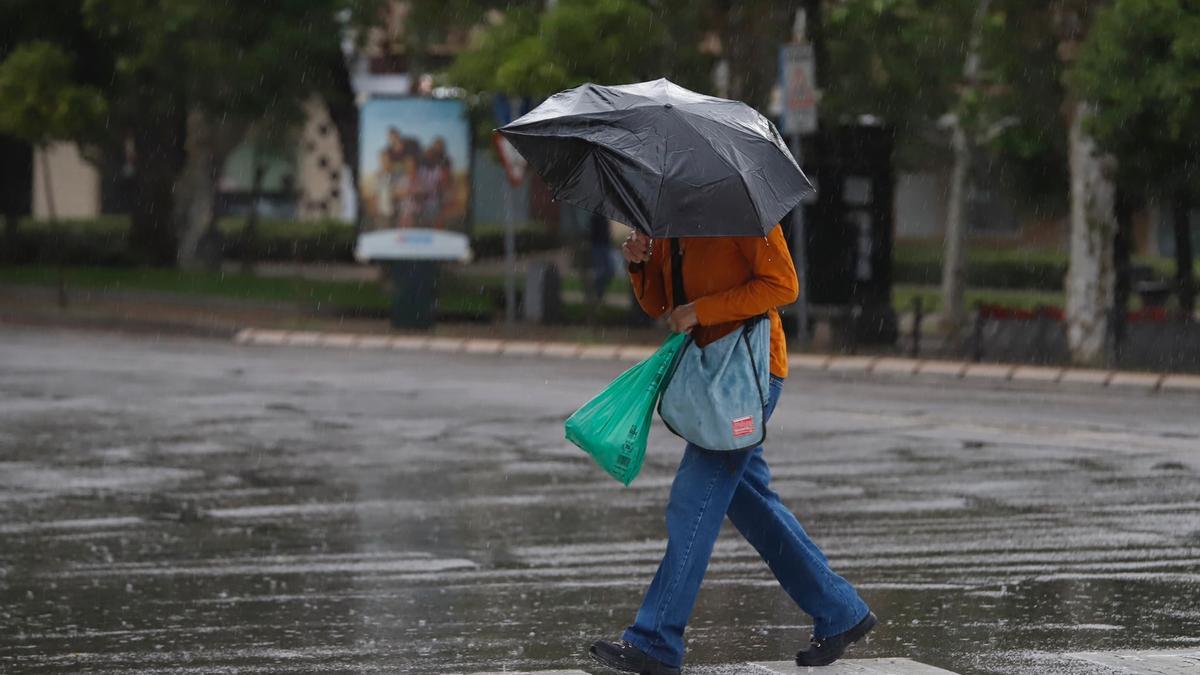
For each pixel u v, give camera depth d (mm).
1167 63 65688
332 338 78812
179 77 96500
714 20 81750
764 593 27766
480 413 53469
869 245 79438
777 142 20016
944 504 36719
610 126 19438
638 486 39781
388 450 45656
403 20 97188
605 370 67312
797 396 58156
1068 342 72750
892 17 82875
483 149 94438
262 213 155875
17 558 31344
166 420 51500
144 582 29031
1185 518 34875
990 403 56656
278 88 96875
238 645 24047
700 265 19984
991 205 150250
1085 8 74312
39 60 94812
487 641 24188
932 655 22859
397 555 31469
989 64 80250
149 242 117188
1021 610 26156
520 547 32219
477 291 103062
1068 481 39906
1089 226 72562
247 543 32812
